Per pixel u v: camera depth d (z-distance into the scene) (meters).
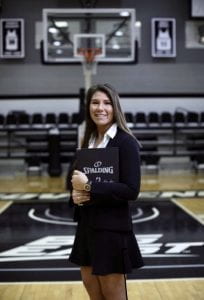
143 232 4.93
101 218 1.84
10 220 5.69
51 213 6.15
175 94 12.05
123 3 11.84
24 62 11.89
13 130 11.37
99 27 9.54
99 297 2.01
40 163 11.30
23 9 11.77
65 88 11.94
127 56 9.59
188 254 3.97
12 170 11.39
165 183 9.23
